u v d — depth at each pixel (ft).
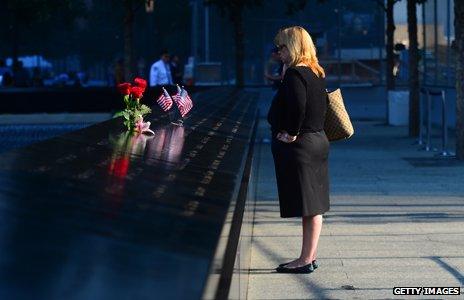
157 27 144.97
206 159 22.74
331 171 50.57
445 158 55.83
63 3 80.79
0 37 166.50
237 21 81.61
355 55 105.19
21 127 83.61
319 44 105.40
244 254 22.34
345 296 23.52
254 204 37.50
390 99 88.02
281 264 26.61
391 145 65.92
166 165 20.49
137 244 11.97
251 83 105.09
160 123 31.58
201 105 45.65
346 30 105.09
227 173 20.67
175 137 27.32
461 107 54.03
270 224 34.12
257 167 48.34
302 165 24.81
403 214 35.83
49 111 85.56
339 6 104.83
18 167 17.71
